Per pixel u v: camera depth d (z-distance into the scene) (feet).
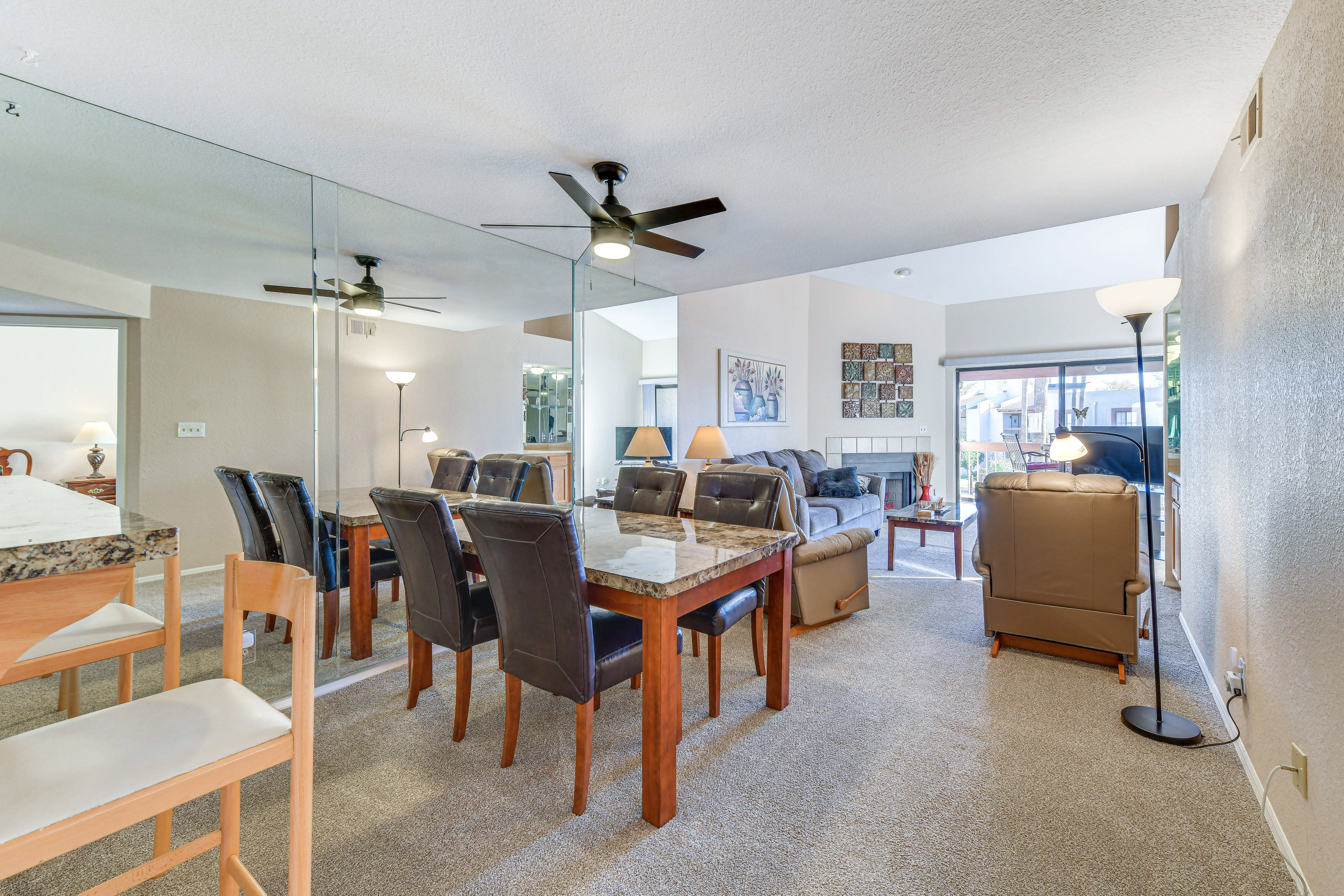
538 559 5.17
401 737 6.67
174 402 7.42
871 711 7.26
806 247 11.28
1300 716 4.43
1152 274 20.54
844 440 23.76
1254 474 5.62
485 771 5.98
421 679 7.48
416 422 10.38
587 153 7.33
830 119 6.50
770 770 5.96
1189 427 9.44
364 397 9.71
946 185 8.29
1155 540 18.54
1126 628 8.12
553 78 5.72
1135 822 5.13
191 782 2.78
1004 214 9.47
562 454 12.76
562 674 5.32
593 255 11.54
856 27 4.96
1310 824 4.21
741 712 7.27
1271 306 5.08
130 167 7.22
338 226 8.94
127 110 6.25
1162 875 4.51
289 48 5.23
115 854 4.74
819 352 23.58
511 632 5.67
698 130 6.74
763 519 8.63
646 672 5.19
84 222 6.91
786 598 7.25
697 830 5.07
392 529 6.91
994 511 8.86
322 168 7.75
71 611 2.64
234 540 7.81
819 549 10.09
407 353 10.26
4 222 6.41
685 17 4.83
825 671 8.54
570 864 4.66
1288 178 4.67
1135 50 5.25
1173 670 8.43
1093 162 7.54
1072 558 8.37
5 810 2.40
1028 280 22.06
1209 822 5.13
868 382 23.97
